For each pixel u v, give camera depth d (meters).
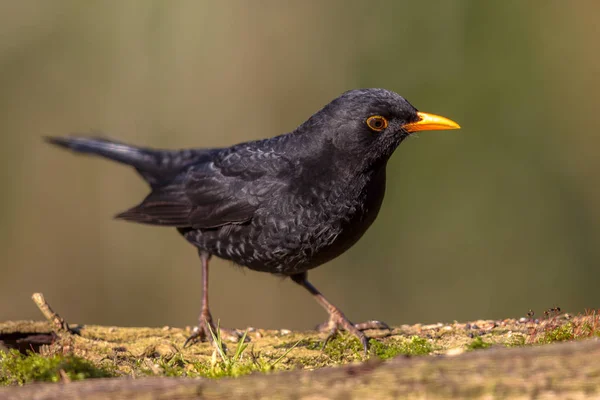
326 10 16.31
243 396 4.48
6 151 16.41
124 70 16.31
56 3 16.33
